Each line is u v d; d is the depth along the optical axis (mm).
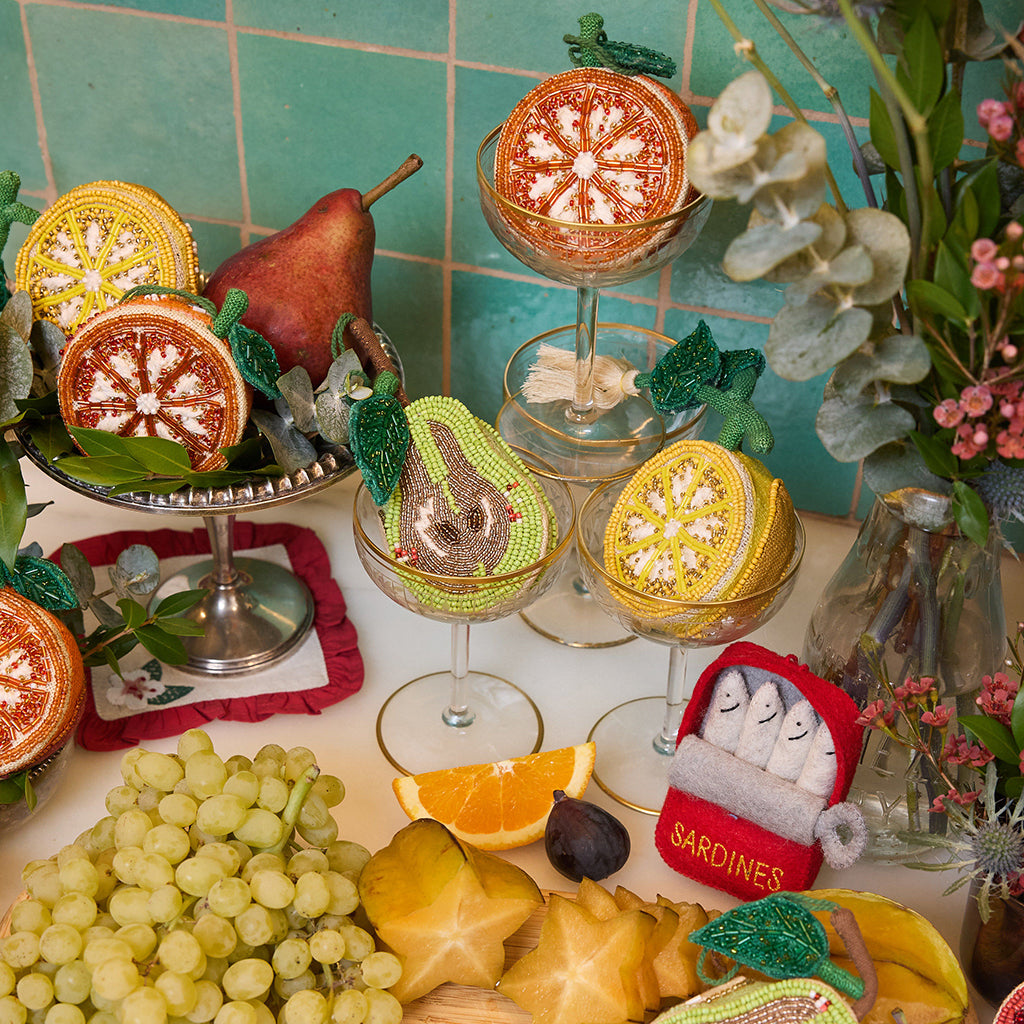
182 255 728
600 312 894
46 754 667
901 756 644
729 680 623
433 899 594
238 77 883
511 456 683
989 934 576
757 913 531
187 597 740
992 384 510
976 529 532
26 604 666
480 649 841
